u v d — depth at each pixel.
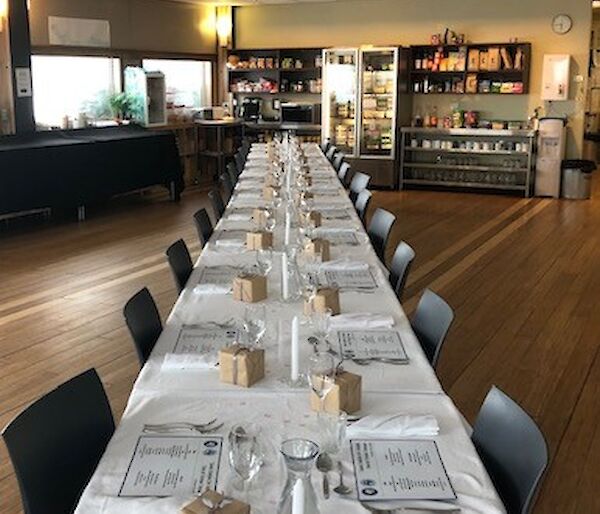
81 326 4.70
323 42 11.33
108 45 9.73
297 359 2.13
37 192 7.50
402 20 10.79
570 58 9.93
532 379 3.99
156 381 2.14
